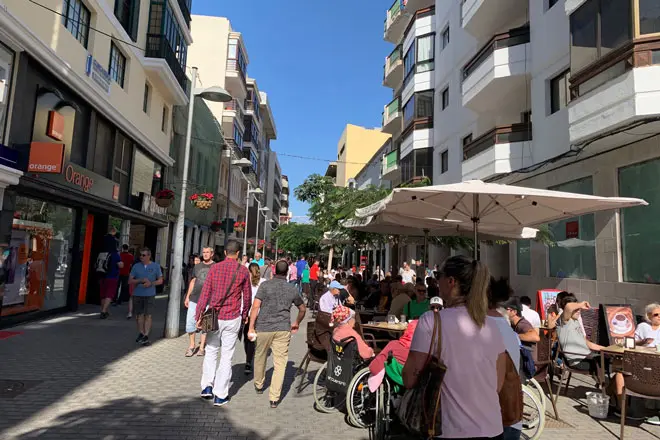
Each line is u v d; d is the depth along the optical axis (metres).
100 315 12.17
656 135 9.19
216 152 30.27
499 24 16.20
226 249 5.90
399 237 13.13
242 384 6.62
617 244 10.20
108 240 14.73
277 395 5.61
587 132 9.54
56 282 12.16
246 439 4.54
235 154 35.09
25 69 9.84
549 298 10.80
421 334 2.31
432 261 22.81
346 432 4.88
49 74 10.86
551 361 6.02
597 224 10.85
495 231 8.50
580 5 9.97
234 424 4.95
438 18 22.42
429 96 23.06
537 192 5.40
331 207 17.03
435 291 7.73
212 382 5.80
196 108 25.38
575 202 5.93
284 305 5.82
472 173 15.41
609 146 10.24
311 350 6.38
